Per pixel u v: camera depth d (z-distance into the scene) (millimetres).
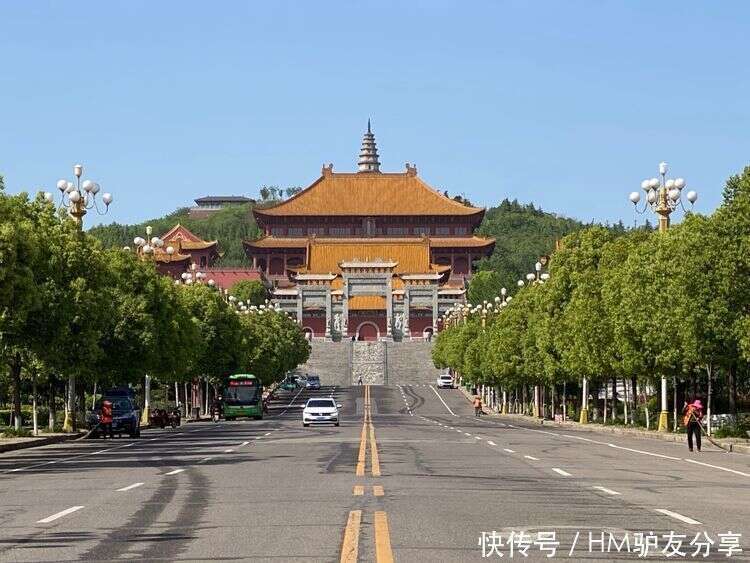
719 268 65375
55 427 81062
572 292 100000
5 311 57625
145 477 36812
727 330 65125
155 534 21797
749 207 65688
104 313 73062
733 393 74375
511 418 130500
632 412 95938
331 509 25812
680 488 31953
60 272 70125
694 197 71500
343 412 147750
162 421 94688
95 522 23984
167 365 92625
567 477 36000
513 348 121812
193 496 29578
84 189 74375
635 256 76000
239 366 125000
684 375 76938
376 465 41906
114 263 88312
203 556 18891
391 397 182500
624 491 30750
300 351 197250
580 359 90188
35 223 71938
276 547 19766
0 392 116438
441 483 33219
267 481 34344
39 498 29875
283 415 132250
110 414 72188
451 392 193875
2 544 20766
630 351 76375
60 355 70375
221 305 121312
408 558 18281
